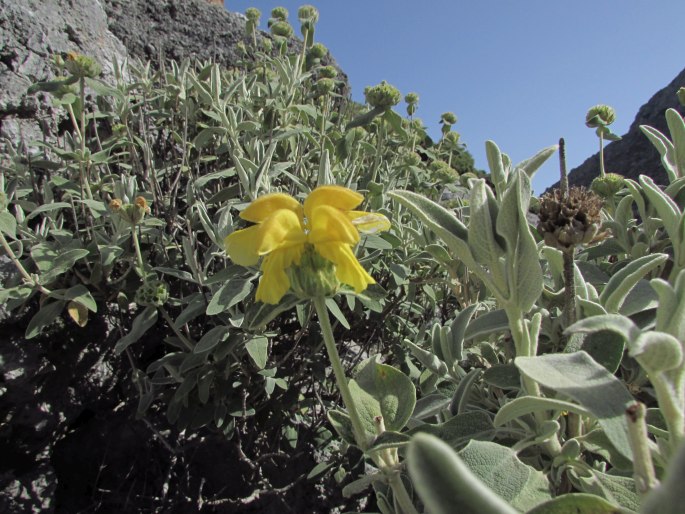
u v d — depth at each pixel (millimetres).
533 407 215
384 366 289
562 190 247
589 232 236
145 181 669
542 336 350
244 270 422
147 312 484
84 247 542
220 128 612
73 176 646
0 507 502
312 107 758
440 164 881
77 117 710
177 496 543
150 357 641
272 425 565
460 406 310
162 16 1125
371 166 789
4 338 516
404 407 275
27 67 683
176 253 610
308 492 579
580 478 240
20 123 665
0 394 501
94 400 591
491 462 222
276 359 599
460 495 93
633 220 452
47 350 544
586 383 180
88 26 815
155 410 601
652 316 285
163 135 814
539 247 378
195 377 490
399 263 616
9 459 524
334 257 223
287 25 933
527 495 218
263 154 613
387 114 637
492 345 430
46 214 592
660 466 210
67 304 547
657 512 96
